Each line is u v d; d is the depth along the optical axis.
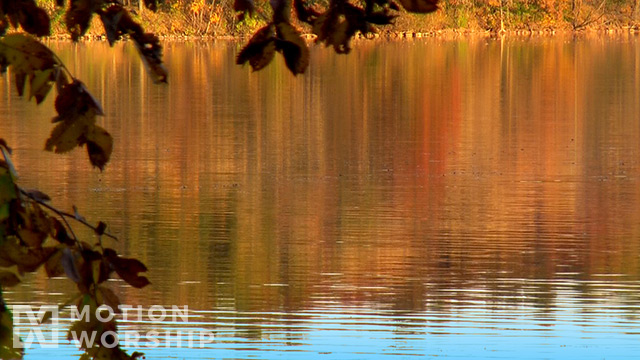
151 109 58.88
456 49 113.31
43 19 4.38
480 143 45.34
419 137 47.44
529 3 150.25
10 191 4.37
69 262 4.46
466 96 66.31
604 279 22.59
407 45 119.94
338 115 56.19
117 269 4.64
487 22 146.00
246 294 21.27
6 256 4.39
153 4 4.66
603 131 49.19
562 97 65.31
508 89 70.75
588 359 17.14
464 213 30.19
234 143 45.38
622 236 26.97
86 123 4.49
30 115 54.78
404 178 36.50
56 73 4.46
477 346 17.91
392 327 18.98
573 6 150.50
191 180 36.00
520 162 40.06
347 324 19.25
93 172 37.22
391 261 24.27
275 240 26.59
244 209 30.86
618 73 82.81
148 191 33.69
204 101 63.28
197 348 17.67
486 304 20.64
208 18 126.81
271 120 54.00
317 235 27.23
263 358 17.14
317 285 22.08
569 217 29.52
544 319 19.45
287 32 4.48
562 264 23.91
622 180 35.91
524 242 26.30
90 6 4.40
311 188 34.56
